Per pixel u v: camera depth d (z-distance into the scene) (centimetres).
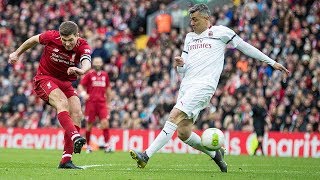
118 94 5844
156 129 5416
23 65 6438
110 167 2720
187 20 6694
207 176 2183
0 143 5559
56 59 2431
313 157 4619
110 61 6262
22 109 6034
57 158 3522
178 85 5588
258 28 5897
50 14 6938
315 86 5191
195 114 2403
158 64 5891
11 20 7012
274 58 5559
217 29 2442
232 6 6575
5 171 2261
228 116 5203
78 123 2494
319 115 5078
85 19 6819
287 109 5178
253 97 4847
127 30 6575
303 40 5591
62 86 2477
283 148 4900
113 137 5266
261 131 4844
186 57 2466
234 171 2570
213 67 2419
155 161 3366
